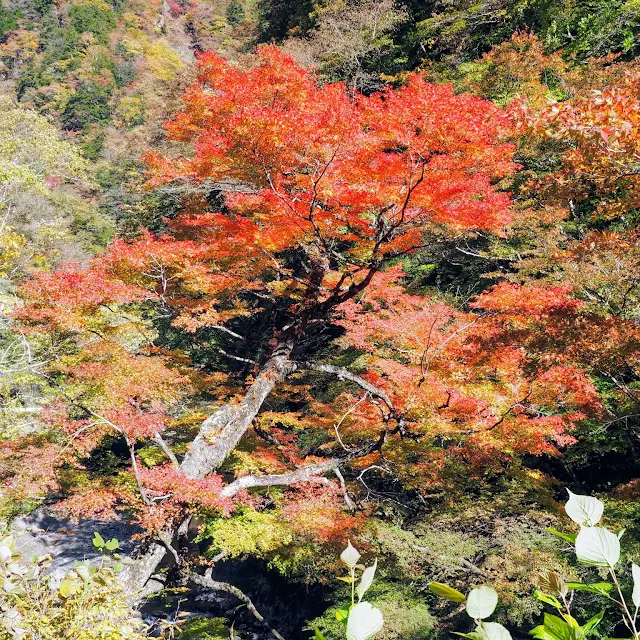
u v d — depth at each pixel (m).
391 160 8.37
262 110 8.20
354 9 26.14
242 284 11.40
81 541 17.86
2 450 9.41
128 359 9.36
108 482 10.58
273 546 10.01
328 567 10.17
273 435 12.60
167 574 8.12
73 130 50.94
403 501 11.85
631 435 10.83
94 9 62.00
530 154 14.06
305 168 9.30
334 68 25.86
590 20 19.86
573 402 9.09
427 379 9.26
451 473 10.05
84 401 9.98
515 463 10.15
